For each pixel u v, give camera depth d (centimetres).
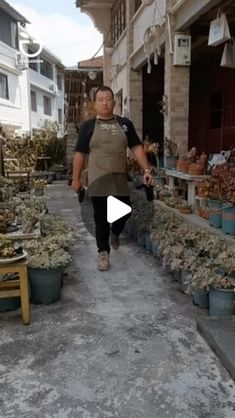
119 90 1037
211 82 860
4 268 254
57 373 205
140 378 201
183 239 329
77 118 1507
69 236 368
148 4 665
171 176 548
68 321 266
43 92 2141
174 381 198
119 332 249
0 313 280
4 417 173
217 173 379
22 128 1761
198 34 565
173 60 556
